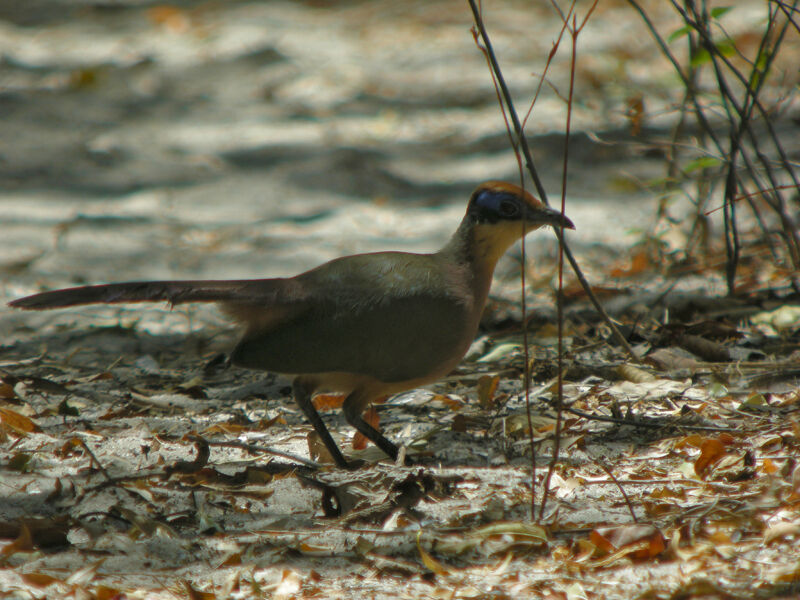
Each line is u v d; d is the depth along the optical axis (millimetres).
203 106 26938
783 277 13422
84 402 10898
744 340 11797
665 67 24375
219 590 6750
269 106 26938
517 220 9266
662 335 11812
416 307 9039
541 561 7117
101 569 7066
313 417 9289
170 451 9391
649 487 8289
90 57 30875
